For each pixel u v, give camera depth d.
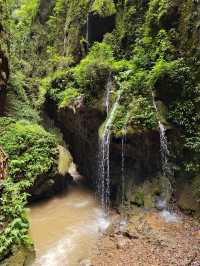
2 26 12.11
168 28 11.15
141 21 12.78
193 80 9.85
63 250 8.34
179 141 9.92
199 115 9.59
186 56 10.21
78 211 10.55
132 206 9.95
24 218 7.10
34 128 11.73
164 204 9.62
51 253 8.20
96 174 11.79
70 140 13.79
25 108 14.39
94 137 11.76
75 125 12.53
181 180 9.80
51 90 13.53
